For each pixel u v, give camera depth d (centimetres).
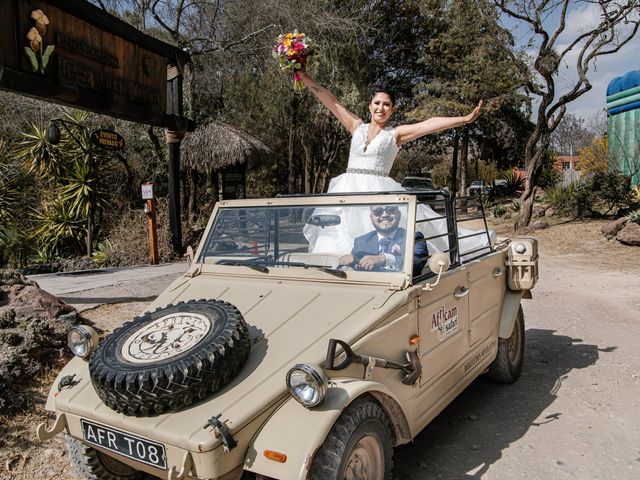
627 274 1114
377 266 352
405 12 2492
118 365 272
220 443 243
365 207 371
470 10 1945
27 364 468
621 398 493
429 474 371
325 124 2219
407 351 333
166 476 262
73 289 862
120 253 1272
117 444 276
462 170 3234
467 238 476
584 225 1714
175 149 1259
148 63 959
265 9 1639
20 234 1348
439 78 2612
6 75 634
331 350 277
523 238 526
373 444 287
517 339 546
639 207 1716
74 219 1392
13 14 650
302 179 2791
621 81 1950
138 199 1666
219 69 1822
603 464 380
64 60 742
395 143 488
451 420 456
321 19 1731
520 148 3303
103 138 1116
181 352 270
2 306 559
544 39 1688
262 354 295
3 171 1382
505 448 405
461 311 414
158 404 260
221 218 426
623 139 1959
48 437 297
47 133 1219
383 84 2745
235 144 1560
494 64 1983
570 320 778
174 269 1116
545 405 482
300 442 244
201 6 1672
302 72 530
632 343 662
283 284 367
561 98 1766
